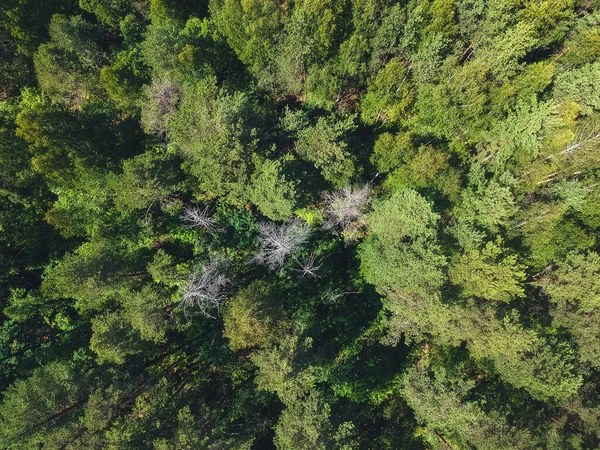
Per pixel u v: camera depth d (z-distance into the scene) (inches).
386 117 1638.8
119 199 1451.8
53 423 1234.6
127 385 1390.3
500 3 1433.3
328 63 1545.3
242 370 1561.3
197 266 1510.8
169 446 1159.6
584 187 1402.6
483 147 1515.7
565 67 1518.2
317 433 1170.0
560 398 1348.4
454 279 1358.3
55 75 1572.3
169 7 1729.8
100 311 1593.3
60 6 1791.3
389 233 1378.0
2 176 1493.6
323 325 1625.2
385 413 1574.8
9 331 1515.7
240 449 1266.0
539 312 1473.9
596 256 1331.2
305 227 1577.3
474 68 1376.7
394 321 1502.2
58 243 1649.9
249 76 1734.7
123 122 1688.0
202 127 1403.8
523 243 1454.2
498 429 1280.8
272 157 1472.7
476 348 1332.4
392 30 1440.7
